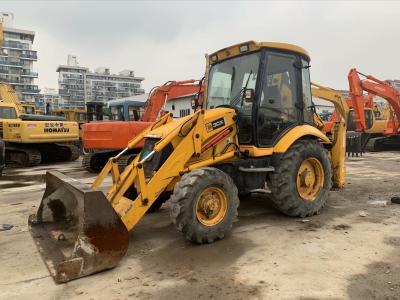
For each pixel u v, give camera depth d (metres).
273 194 5.25
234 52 5.54
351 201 6.43
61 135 13.16
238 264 3.78
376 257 3.88
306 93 6.02
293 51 5.60
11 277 3.61
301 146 5.36
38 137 12.50
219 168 5.00
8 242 4.59
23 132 12.18
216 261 3.87
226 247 4.24
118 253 3.67
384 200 6.48
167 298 3.15
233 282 3.39
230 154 5.07
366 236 4.54
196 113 4.68
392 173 9.78
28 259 4.04
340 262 3.77
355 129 15.88
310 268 3.64
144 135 5.07
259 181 5.25
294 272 3.56
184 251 4.15
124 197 4.55
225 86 5.68
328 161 5.64
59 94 111.19
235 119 5.21
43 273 3.68
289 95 5.61
